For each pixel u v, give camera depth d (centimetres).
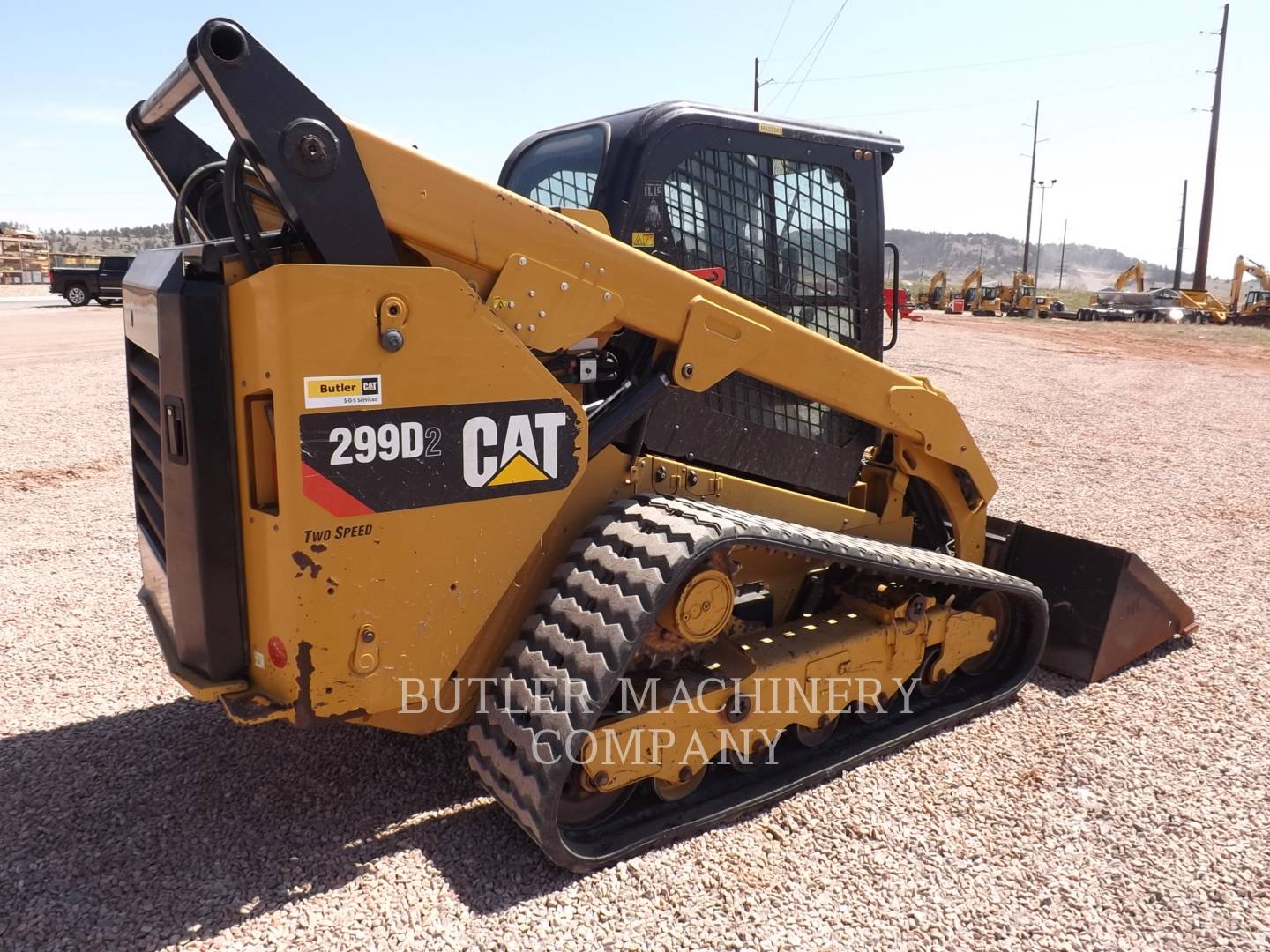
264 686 246
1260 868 270
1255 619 473
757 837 278
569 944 231
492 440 250
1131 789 311
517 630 285
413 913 240
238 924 236
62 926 234
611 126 318
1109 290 4347
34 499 665
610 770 262
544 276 260
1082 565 401
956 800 302
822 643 314
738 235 329
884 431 373
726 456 329
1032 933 241
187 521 241
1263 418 1186
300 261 246
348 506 230
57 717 347
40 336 1755
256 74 213
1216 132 4250
